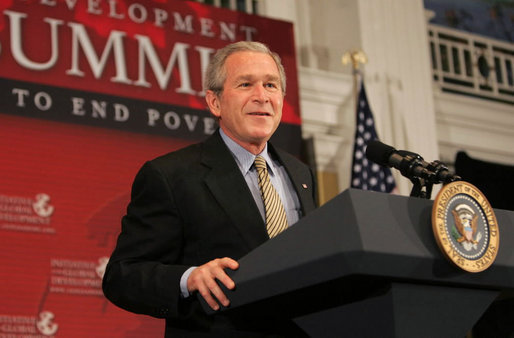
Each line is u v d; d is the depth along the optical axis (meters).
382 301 1.98
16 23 6.48
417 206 2.03
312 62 8.43
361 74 7.99
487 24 9.54
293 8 8.50
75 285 6.14
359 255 1.86
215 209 2.69
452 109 8.97
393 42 8.84
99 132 6.62
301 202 2.96
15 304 5.87
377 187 7.41
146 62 7.03
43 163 6.30
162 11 7.25
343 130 8.28
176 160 2.85
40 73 6.48
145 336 6.27
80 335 6.04
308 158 7.94
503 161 9.09
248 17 7.76
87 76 6.70
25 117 6.32
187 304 2.47
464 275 2.02
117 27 6.96
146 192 2.78
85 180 6.44
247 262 2.16
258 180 2.94
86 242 6.30
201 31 7.43
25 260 6.00
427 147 8.61
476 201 2.07
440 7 9.30
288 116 7.67
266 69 2.97
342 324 2.08
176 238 2.71
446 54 9.16
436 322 2.03
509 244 2.16
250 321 2.45
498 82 9.38
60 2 6.74
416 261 1.94
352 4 8.80
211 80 3.08
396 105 8.61
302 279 1.97
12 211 6.07
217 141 2.93
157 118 6.93
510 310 6.61
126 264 2.64
